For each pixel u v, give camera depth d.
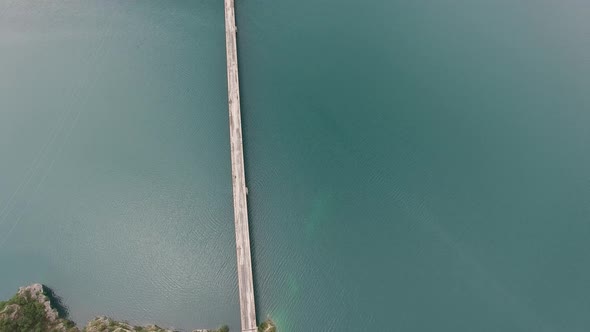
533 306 54.22
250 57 74.56
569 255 57.66
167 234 59.12
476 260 57.28
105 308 53.97
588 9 80.88
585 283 55.66
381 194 62.03
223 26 77.06
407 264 57.16
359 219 60.22
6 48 72.94
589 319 53.34
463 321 53.62
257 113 68.75
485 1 82.88
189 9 77.94
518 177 63.25
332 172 63.81
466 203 61.38
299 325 53.22
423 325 53.44
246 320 52.50
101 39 74.44
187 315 53.69
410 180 63.09
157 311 53.88
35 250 57.19
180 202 61.59
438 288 55.56
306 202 61.56
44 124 66.50
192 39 75.69
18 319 49.72
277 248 58.38
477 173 63.62
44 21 75.25
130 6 76.94
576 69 73.81
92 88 70.25
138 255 57.56
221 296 55.12
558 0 82.31
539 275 56.19
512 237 58.94
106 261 57.00
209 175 64.06
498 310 54.12
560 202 61.31
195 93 71.12
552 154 65.19
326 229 59.56
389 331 53.03
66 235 58.53
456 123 67.88
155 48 74.56
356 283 55.94
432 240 58.69
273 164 64.44
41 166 62.91
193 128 68.12
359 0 82.00
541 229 59.44
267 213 60.81
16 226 58.47
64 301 54.09
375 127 67.44
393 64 74.00
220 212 61.19
